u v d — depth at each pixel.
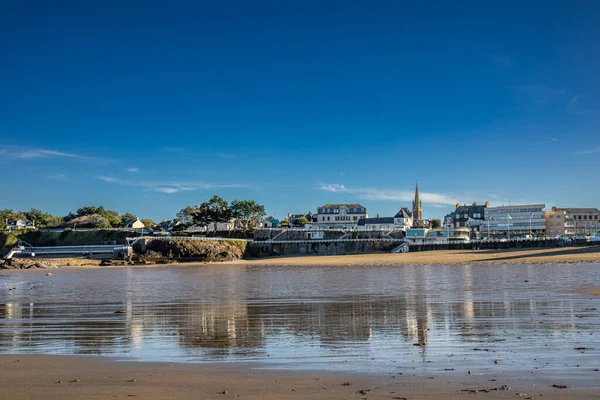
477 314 22.81
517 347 15.07
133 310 27.70
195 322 22.31
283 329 19.81
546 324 19.25
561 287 35.50
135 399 10.29
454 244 137.62
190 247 141.75
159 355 14.99
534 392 10.42
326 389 10.91
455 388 10.84
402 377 11.88
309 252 158.38
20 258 134.12
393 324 20.52
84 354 15.27
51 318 24.59
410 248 144.62
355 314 24.08
